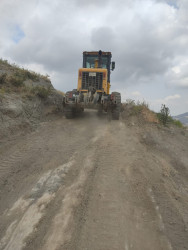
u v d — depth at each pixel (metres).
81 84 9.21
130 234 2.68
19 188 3.73
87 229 2.73
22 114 6.94
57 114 9.33
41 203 3.25
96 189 3.54
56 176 3.95
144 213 3.06
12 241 2.66
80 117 9.22
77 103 8.31
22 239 2.65
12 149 5.22
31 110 7.64
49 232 2.71
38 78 11.77
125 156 4.83
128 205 3.19
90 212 3.03
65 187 3.61
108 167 4.27
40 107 8.46
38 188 3.63
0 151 5.03
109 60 10.62
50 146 5.47
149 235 2.68
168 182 4.02
